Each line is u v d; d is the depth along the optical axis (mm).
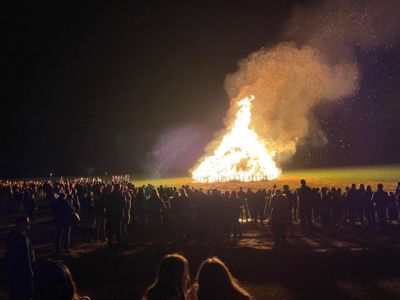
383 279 13406
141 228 22000
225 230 19281
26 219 10617
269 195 21969
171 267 5145
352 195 20922
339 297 12055
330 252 15734
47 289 4910
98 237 20328
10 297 10320
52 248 18344
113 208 18141
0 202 31875
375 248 16109
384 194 19688
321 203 20250
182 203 19094
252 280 14078
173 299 4984
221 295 4703
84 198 22156
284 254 15859
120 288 13773
